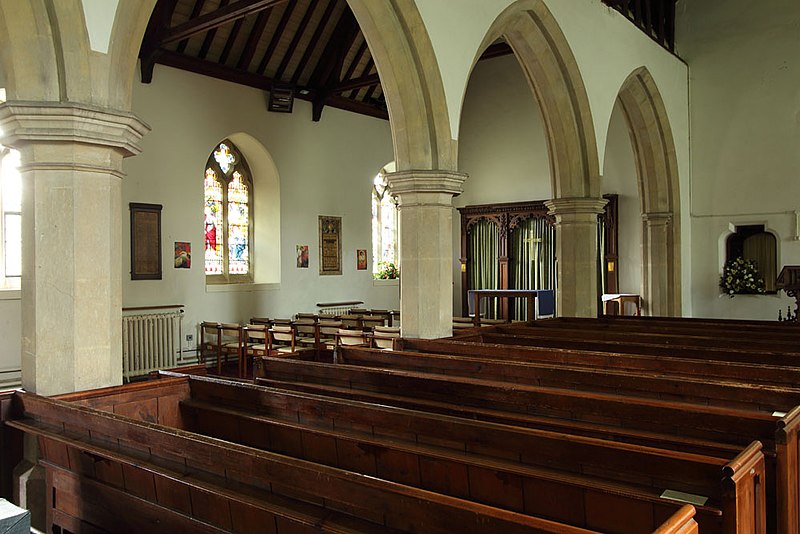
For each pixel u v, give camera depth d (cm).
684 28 1435
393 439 364
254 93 1308
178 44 1163
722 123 1398
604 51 1059
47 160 460
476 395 457
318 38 1322
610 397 406
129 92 498
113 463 360
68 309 466
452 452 341
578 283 1006
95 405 459
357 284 1527
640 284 1466
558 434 313
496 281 1638
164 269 1165
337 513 265
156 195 1152
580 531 202
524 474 294
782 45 1335
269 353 1042
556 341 703
